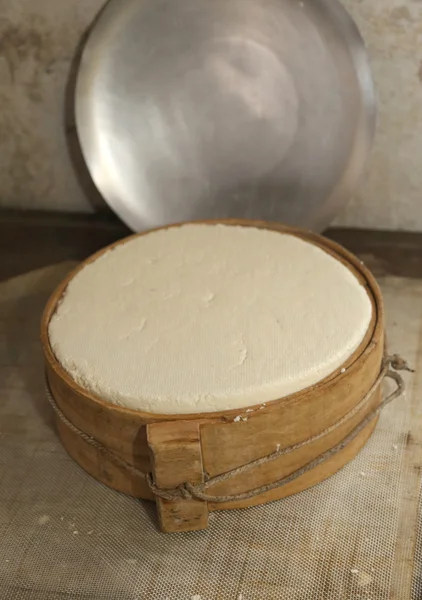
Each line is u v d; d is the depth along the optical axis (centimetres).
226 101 153
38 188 184
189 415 100
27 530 111
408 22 144
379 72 151
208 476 104
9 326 155
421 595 98
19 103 169
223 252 128
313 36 144
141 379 103
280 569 103
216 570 103
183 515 105
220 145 157
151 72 151
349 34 142
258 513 111
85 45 149
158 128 156
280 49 146
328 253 130
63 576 104
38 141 175
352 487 114
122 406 102
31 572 104
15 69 164
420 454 119
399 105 154
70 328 114
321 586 100
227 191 162
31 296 163
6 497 117
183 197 163
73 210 187
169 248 130
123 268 126
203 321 112
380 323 113
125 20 147
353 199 170
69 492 117
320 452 109
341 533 107
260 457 104
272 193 161
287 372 102
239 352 106
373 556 103
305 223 162
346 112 149
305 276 121
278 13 144
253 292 118
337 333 109
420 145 158
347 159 154
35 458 123
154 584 102
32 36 159
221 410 100
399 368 119
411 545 105
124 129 156
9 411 133
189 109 154
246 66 149
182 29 147
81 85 151
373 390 112
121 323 113
